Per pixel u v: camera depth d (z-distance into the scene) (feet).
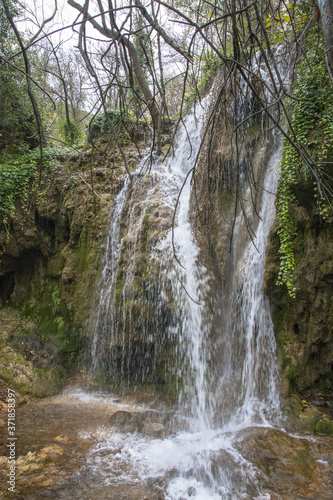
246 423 17.94
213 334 21.72
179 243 23.59
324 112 17.76
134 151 32.76
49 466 14.79
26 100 32.94
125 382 24.34
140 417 19.34
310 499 12.59
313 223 18.06
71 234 28.73
